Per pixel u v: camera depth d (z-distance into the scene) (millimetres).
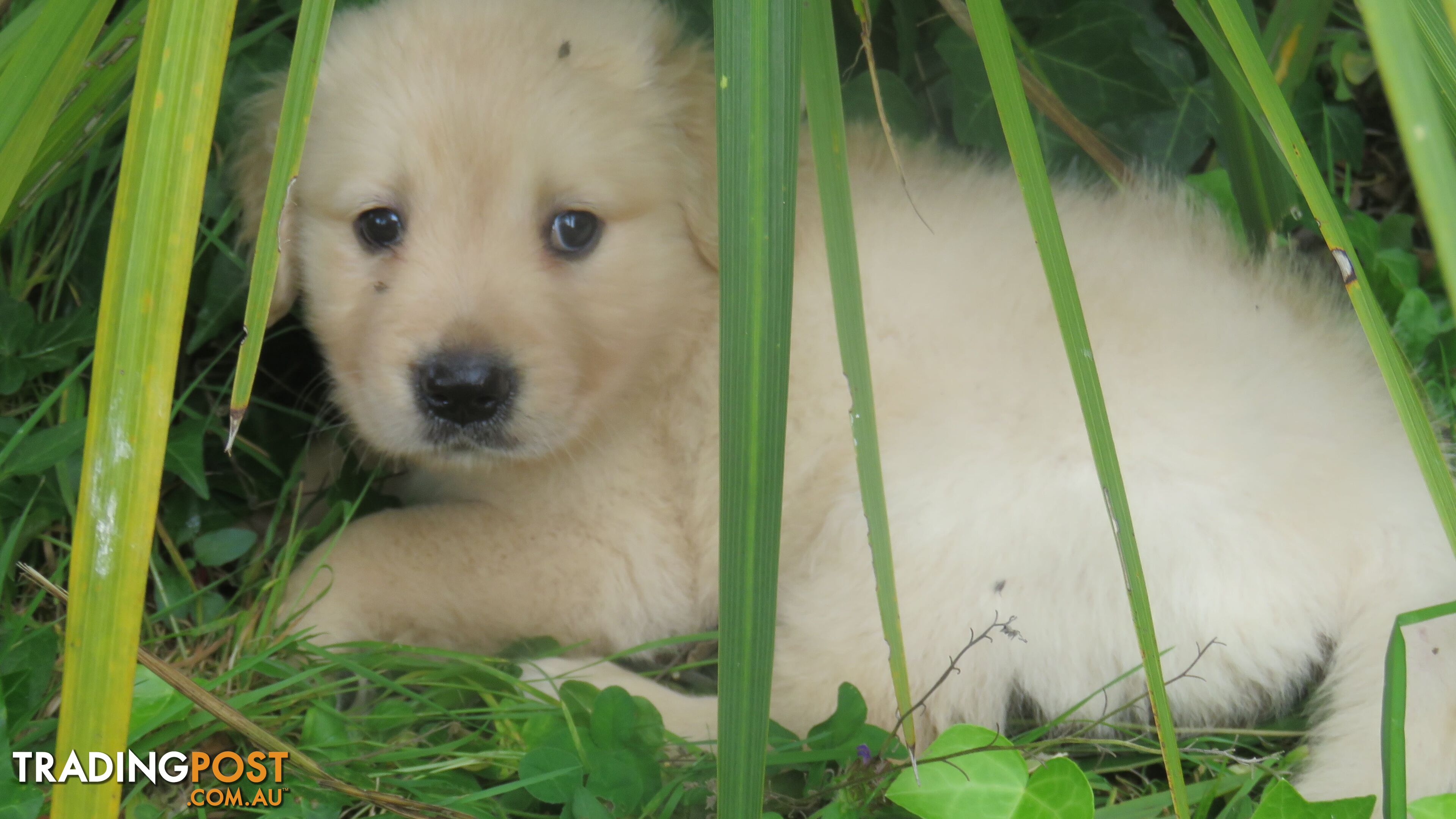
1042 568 813
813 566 843
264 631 837
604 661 840
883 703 824
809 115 735
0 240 854
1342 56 958
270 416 906
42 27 737
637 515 867
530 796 800
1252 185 840
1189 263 843
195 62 709
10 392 863
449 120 825
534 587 862
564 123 829
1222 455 808
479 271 825
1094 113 927
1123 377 817
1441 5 722
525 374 824
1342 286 861
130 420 712
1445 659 787
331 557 854
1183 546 806
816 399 849
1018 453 816
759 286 718
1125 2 919
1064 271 727
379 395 830
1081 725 817
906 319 839
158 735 796
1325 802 765
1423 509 805
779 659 834
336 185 838
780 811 792
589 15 855
